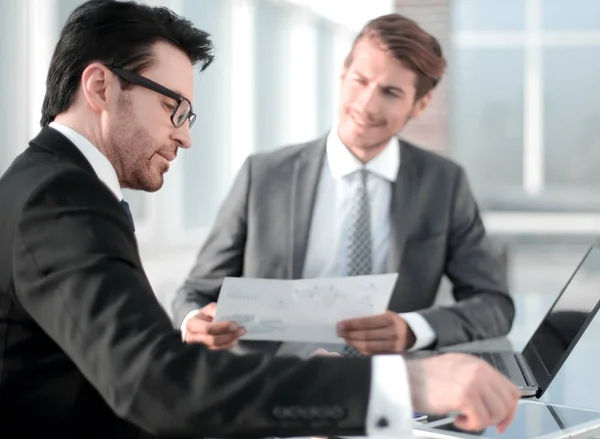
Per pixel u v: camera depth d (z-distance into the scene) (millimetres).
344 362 770
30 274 798
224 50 5586
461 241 2051
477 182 7379
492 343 1814
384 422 738
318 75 7281
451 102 5965
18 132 3408
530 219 7238
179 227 5012
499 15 7254
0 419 853
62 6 3619
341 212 1994
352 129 1931
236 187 2068
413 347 1679
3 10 3330
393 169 2002
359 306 1487
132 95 986
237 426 737
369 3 6383
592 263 1605
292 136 6770
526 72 7281
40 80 3457
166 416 735
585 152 7246
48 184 834
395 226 1970
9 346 846
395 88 1874
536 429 1018
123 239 824
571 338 1315
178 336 786
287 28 6672
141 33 991
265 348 1735
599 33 7180
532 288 5980
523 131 7305
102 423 885
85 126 985
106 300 761
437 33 5918
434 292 2002
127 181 1027
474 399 748
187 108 1037
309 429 741
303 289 1422
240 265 2023
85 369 763
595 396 1325
